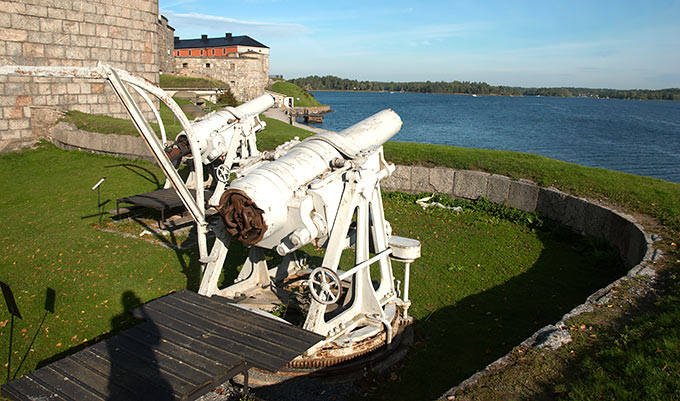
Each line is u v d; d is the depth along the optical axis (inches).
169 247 309.4
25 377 125.7
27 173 503.2
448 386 170.9
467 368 182.1
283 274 237.0
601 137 1839.3
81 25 622.5
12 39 568.1
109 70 168.9
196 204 207.3
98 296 240.2
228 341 144.1
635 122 2795.3
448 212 388.2
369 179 183.5
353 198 177.6
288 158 182.5
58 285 251.6
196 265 281.4
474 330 209.8
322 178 178.4
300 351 139.0
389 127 220.5
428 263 282.5
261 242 183.8
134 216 371.2
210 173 396.5
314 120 2006.6
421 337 204.4
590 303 182.4
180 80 1578.5
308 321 173.8
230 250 307.4
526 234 340.5
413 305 231.8
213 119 360.5
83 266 276.2
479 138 1675.7
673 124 2706.7
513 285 254.8
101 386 122.0
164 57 1779.0
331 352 174.6
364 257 190.2
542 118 2984.7
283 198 169.2
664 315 162.4
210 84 1605.6
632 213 296.5
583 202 323.9
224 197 168.1
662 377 127.9
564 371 139.4
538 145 1523.1
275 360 133.8
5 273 266.1
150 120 720.3
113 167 520.4
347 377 173.3
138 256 292.8
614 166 1144.2
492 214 381.4
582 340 155.7
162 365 131.0
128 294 243.0
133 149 542.6
